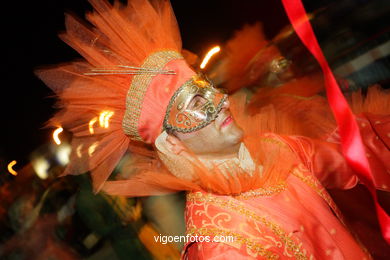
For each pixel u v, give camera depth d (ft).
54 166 11.32
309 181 4.73
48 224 11.62
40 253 11.57
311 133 6.48
